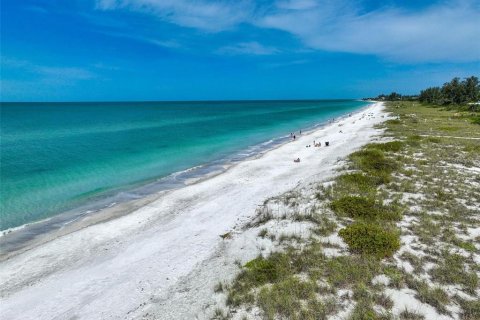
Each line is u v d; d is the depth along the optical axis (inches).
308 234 516.7
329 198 675.4
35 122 3312.0
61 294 424.2
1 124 3073.3
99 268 484.1
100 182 979.3
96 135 2140.7
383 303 350.0
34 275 471.8
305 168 1045.2
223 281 420.5
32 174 1076.5
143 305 393.7
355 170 886.4
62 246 555.5
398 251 455.8
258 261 447.5
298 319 331.9
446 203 623.8
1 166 1193.4
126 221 657.0
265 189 832.9
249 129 2501.2
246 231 569.0
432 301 350.3
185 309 375.9
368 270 408.8
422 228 521.0
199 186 885.8
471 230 513.7
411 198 654.5
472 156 1038.4
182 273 458.3
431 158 1014.4
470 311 333.7
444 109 3486.7
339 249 466.9
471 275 391.9
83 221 674.8
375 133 1765.5
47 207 764.0
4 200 812.6
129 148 1600.6
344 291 374.3
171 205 741.9
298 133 2117.4
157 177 1034.7
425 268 415.2
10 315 386.3
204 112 5324.8
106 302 403.5
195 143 1760.6
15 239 597.0
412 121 2250.2
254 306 360.2
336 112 4985.2
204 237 569.9
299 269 418.9
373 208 599.2
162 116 4266.7
